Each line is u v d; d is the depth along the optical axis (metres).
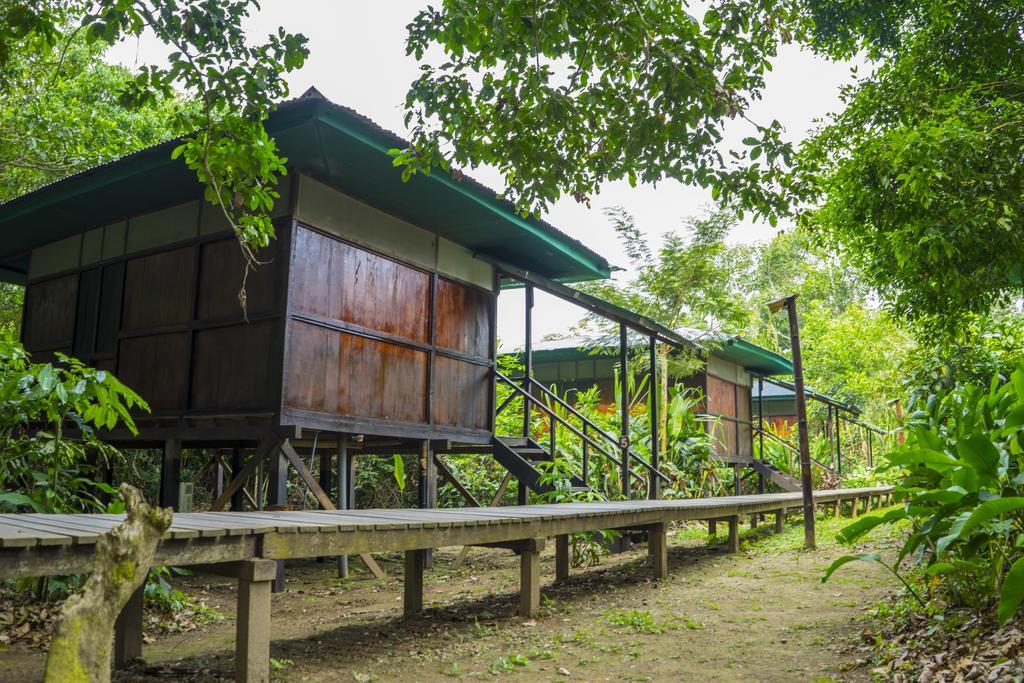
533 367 16.06
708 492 13.12
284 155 6.76
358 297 7.60
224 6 4.06
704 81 4.52
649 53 4.55
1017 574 3.54
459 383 8.91
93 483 6.06
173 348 7.65
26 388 5.71
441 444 8.52
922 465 4.96
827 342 22.11
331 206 7.37
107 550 2.18
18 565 3.05
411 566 5.83
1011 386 4.91
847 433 21.92
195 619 5.73
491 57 4.64
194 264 7.60
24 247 9.59
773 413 21.00
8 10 5.25
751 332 24.80
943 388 9.23
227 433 7.11
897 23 11.77
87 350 8.48
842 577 6.97
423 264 8.45
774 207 4.88
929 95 9.80
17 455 5.69
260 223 5.03
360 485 13.04
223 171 4.63
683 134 4.73
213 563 3.70
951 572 4.52
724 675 4.16
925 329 9.84
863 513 13.77
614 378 14.59
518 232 8.62
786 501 10.72
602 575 7.71
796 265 30.52
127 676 4.12
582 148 5.13
